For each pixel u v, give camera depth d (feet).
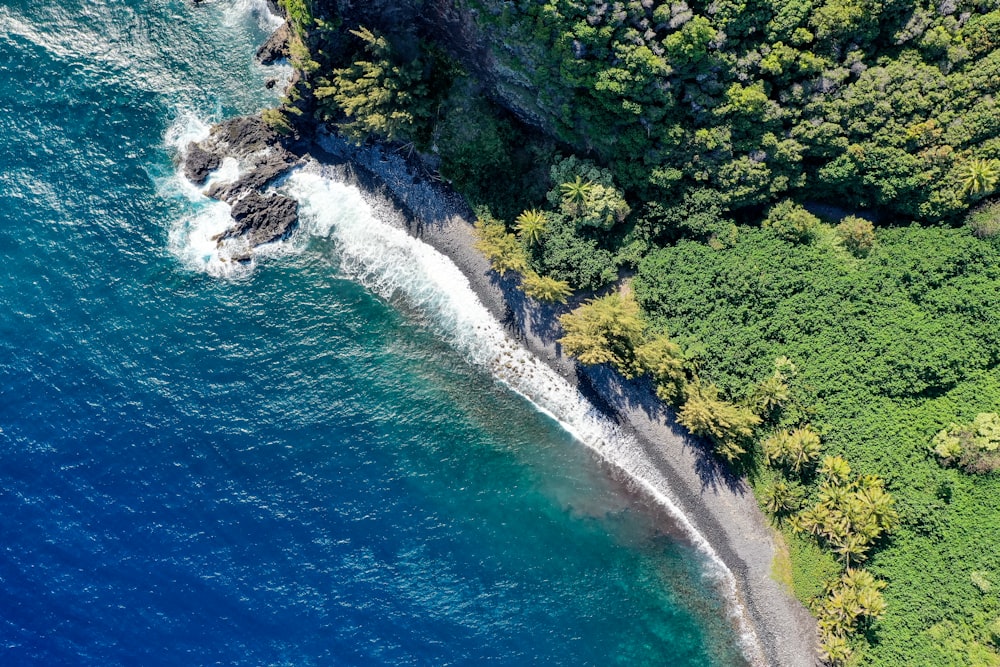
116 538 204.95
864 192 185.88
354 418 211.82
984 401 181.27
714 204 190.80
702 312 193.57
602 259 197.67
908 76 167.73
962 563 180.34
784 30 165.37
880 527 183.01
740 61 169.17
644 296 196.34
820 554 192.95
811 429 189.78
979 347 181.27
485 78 195.72
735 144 181.78
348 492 208.13
